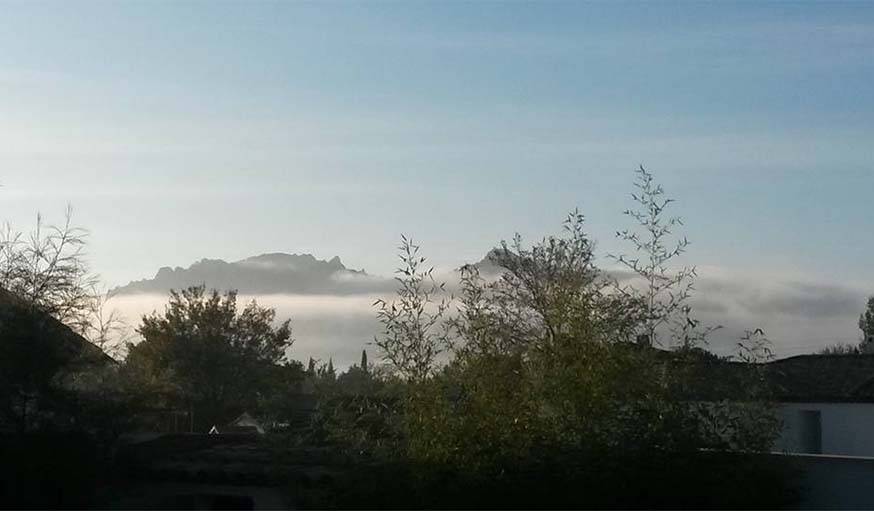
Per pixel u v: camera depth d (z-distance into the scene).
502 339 20.16
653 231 25.08
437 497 18.59
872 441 33.19
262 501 21.12
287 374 64.12
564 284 20.22
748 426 19.59
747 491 18.66
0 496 21.33
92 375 23.30
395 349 19.59
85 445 21.77
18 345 21.22
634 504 18.47
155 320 62.25
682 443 18.84
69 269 27.25
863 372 35.56
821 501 19.53
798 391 34.53
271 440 25.17
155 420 25.62
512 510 18.42
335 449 21.69
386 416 20.17
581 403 19.14
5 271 22.86
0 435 21.44
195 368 61.53
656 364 19.59
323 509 19.34
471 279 20.38
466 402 19.42
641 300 20.03
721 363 20.14
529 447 18.88
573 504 18.33
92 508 22.11
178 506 22.05
